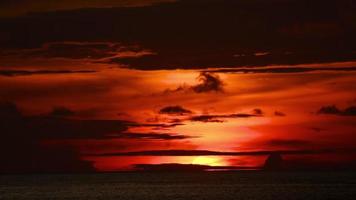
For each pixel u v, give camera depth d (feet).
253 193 506.48
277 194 490.08
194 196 480.64
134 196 491.31
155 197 476.13
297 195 474.90
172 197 474.08
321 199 435.12
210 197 467.52
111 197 484.33
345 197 452.35
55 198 486.38
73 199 469.16
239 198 453.99
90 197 489.26
